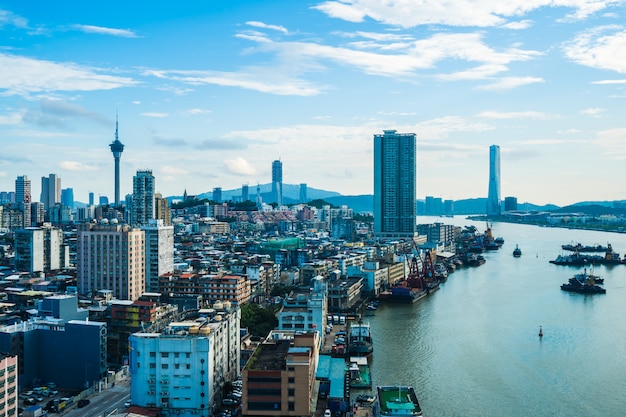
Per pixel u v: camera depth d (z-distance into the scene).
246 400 197.50
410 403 191.50
